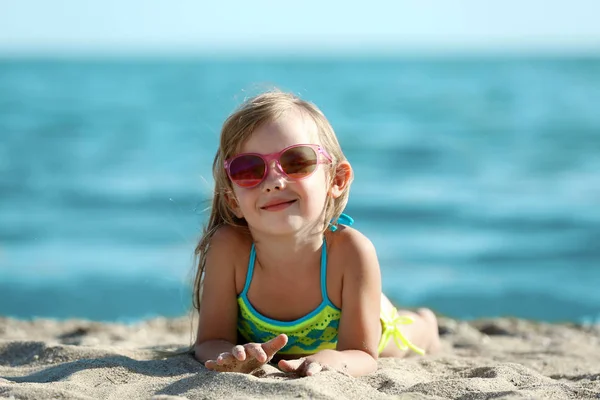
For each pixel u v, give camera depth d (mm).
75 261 10695
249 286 3395
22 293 9195
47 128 28297
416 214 13789
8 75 70312
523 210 13961
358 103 37688
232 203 3367
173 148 23094
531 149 21969
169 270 10227
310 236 3234
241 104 3355
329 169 3264
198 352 3340
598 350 4766
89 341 4711
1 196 15727
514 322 5957
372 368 3213
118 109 35438
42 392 2658
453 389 2836
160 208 14422
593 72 69000
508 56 156125
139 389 2768
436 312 7891
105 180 17422
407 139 24578
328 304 3350
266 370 3055
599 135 24719
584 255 11023
